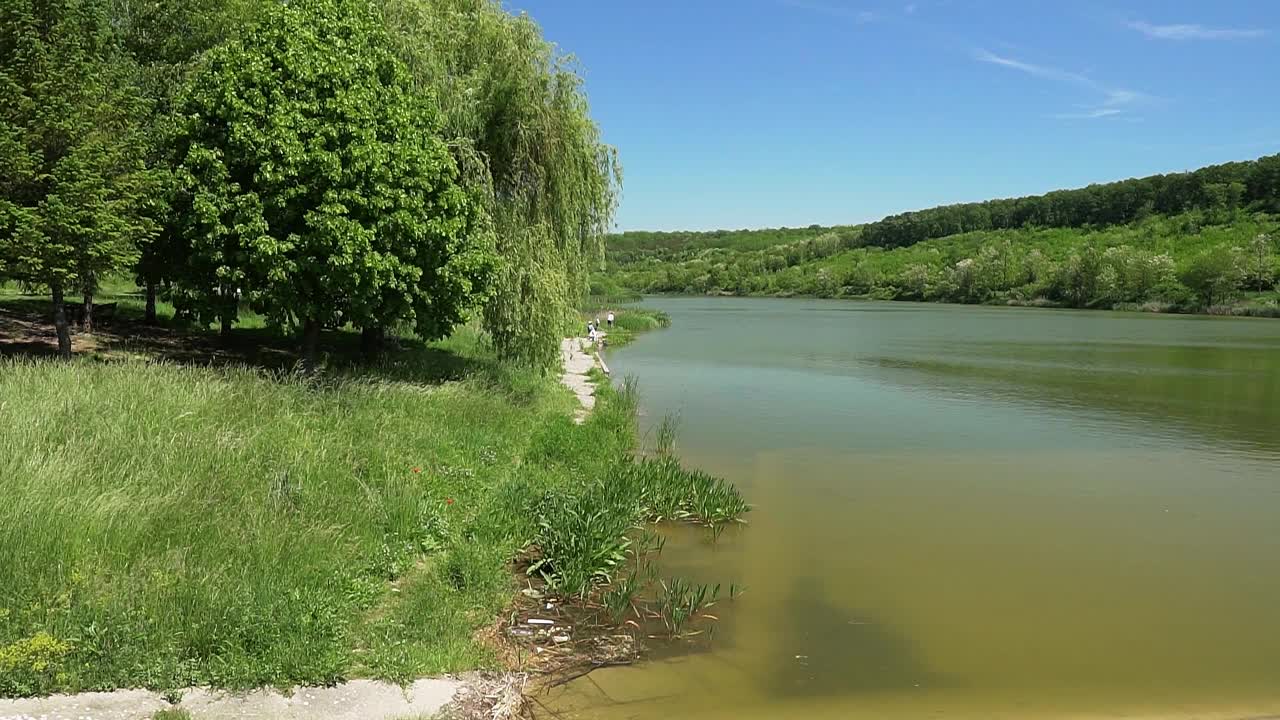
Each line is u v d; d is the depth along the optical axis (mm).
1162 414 22219
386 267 13539
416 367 19141
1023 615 8641
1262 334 54406
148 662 5680
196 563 6973
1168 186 132000
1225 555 10719
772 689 6809
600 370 29375
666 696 6574
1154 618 8641
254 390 11906
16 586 6121
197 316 18500
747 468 15398
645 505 11680
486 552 8773
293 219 13516
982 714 6539
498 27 17875
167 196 13969
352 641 6578
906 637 7996
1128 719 6527
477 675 6441
